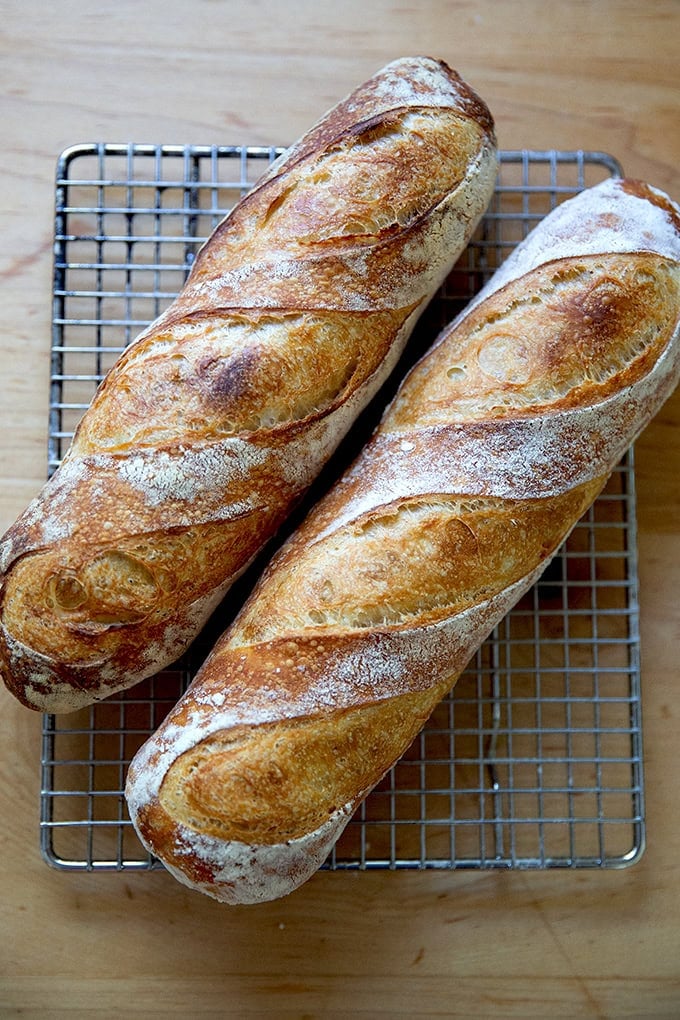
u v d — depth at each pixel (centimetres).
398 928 62
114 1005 61
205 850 53
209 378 55
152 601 55
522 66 64
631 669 62
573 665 63
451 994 61
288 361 55
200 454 55
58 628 55
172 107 64
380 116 57
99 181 62
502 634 63
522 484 55
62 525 55
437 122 58
